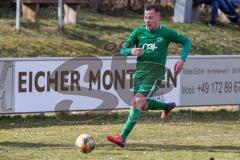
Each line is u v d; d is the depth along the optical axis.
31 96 31.11
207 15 53.22
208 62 34.41
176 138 26.34
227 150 23.52
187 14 49.69
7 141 24.98
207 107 35.88
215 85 34.69
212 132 28.28
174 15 49.88
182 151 23.02
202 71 34.31
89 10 51.38
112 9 51.75
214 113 34.59
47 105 31.41
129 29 46.56
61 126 29.72
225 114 34.50
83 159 21.02
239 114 34.62
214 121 32.03
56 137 26.20
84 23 46.66
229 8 51.34
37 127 29.30
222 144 24.94
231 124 31.09
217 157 21.89
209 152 22.91
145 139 25.94
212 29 49.12
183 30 47.75
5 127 29.19
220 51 45.44
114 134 27.27
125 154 22.11
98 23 47.25
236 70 35.12
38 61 31.09
